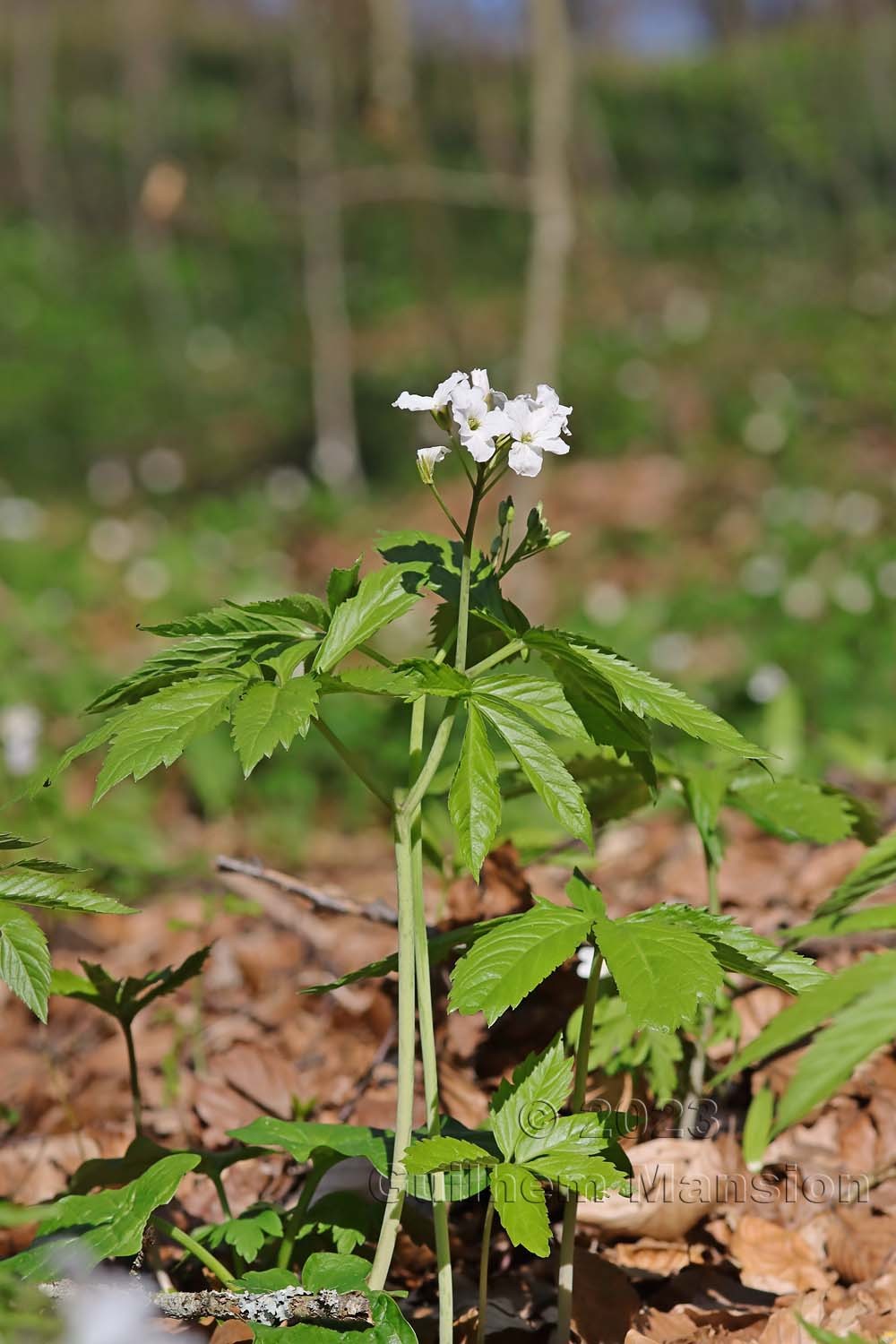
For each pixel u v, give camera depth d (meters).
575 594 11.39
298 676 1.59
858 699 7.74
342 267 24.55
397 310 22.77
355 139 21.30
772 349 18.33
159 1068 3.32
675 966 1.47
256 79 28.05
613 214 24.86
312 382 19.69
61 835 4.74
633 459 15.26
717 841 2.31
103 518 15.49
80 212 28.14
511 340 20.45
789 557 11.32
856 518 11.87
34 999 1.55
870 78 23.59
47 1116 3.19
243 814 6.78
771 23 32.03
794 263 22.31
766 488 13.57
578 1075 1.74
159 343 22.34
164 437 18.70
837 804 2.34
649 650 9.41
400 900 1.64
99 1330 1.56
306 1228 1.92
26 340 22.16
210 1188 2.56
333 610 1.75
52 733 7.39
